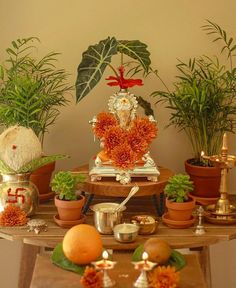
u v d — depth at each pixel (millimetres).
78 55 2303
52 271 1567
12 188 1891
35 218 1948
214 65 2295
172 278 1408
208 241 1780
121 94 1973
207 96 2092
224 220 1901
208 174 2102
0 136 1897
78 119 2344
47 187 2182
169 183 1882
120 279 1512
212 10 2285
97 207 1852
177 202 1849
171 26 2293
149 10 2281
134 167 1886
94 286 1398
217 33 2293
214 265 2422
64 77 2283
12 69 2119
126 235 1712
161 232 1830
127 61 2303
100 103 2334
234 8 2285
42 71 2209
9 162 1865
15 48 2275
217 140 2244
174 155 2373
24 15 2273
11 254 2412
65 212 1842
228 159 1918
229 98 2238
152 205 2199
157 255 1543
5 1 2260
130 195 1832
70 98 2324
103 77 2312
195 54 2309
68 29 2287
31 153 1877
